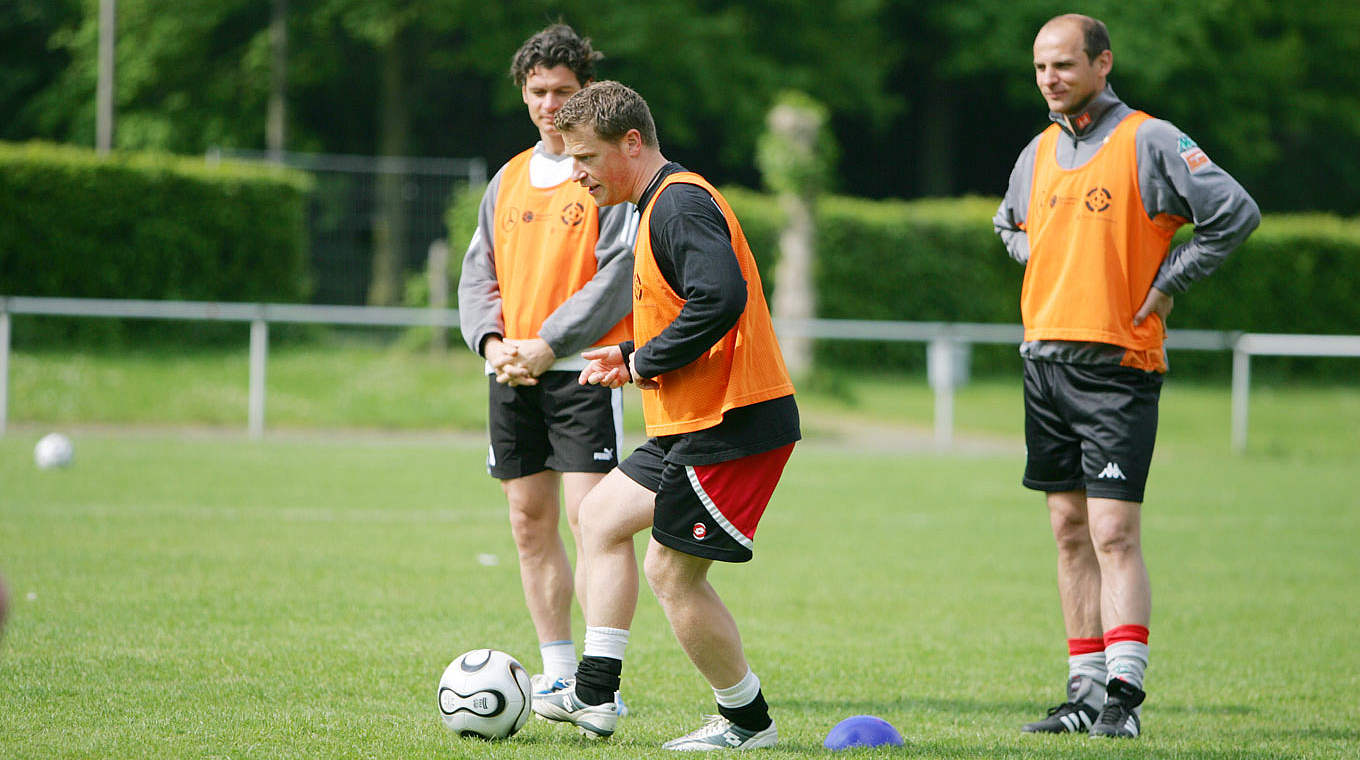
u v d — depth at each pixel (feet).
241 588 86.07
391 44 364.58
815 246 261.85
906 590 96.58
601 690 53.11
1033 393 62.59
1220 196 58.08
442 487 142.10
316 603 82.28
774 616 86.17
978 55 426.51
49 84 399.03
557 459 60.39
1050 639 81.25
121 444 167.43
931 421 235.20
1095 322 59.72
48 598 80.07
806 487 154.71
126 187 250.78
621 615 53.26
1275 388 310.45
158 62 362.94
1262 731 59.52
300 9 363.97
